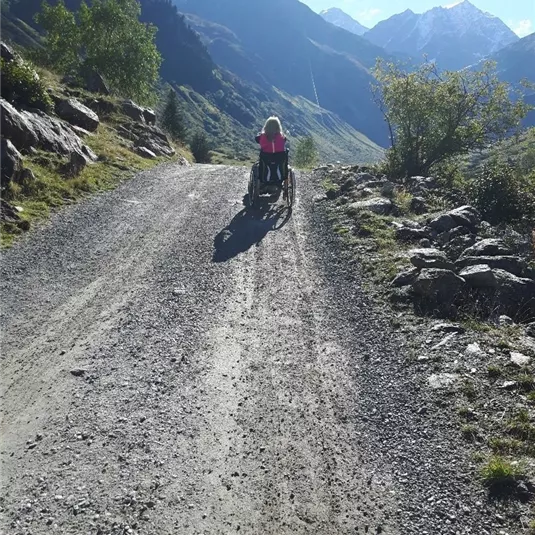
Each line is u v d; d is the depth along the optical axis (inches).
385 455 160.1
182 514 135.8
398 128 772.0
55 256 322.3
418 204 466.6
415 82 730.2
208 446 162.7
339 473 152.9
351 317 257.6
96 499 138.7
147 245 358.6
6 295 261.7
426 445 163.2
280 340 235.0
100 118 807.1
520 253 346.0
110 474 148.2
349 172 691.4
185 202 490.6
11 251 319.6
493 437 163.3
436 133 749.9
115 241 361.7
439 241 359.3
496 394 185.8
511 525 130.8
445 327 235.1
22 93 577.9
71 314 248.8
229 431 170.7
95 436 164.2
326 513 138.3
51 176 469.4
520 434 163.9
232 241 378.9
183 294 280.1
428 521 134.0
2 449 157.5
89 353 215.0
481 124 729.6
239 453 160.6
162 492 142.6
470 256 307.4
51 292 271.3
